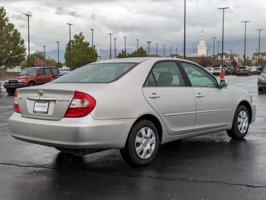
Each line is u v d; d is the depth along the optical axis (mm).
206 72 7621
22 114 6234
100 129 5594
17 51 45250
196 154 6969
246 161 6434
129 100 5973
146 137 6234
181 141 8117
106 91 5805
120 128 5812
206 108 7273
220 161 6457
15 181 5523
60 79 6707
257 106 15172
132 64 6535
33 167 6219
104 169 6062
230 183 5297
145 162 6191
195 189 5086
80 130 5484
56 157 6828
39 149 7434
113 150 7320
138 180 5488
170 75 6844
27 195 4965
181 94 6812
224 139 8273
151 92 6328
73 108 5605
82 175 5770
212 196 4824
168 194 4922
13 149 7465
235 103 8008
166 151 7227
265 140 8141
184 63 7227
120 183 5379
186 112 6859
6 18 45125
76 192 5051
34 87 6164
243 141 8062
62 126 5578
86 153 5922
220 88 7738
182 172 5844
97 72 6559
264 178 5500
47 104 5875
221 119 7680
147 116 6301
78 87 5855
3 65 45438
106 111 5688
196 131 7133
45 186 5297
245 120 8359
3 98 22297
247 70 68125
